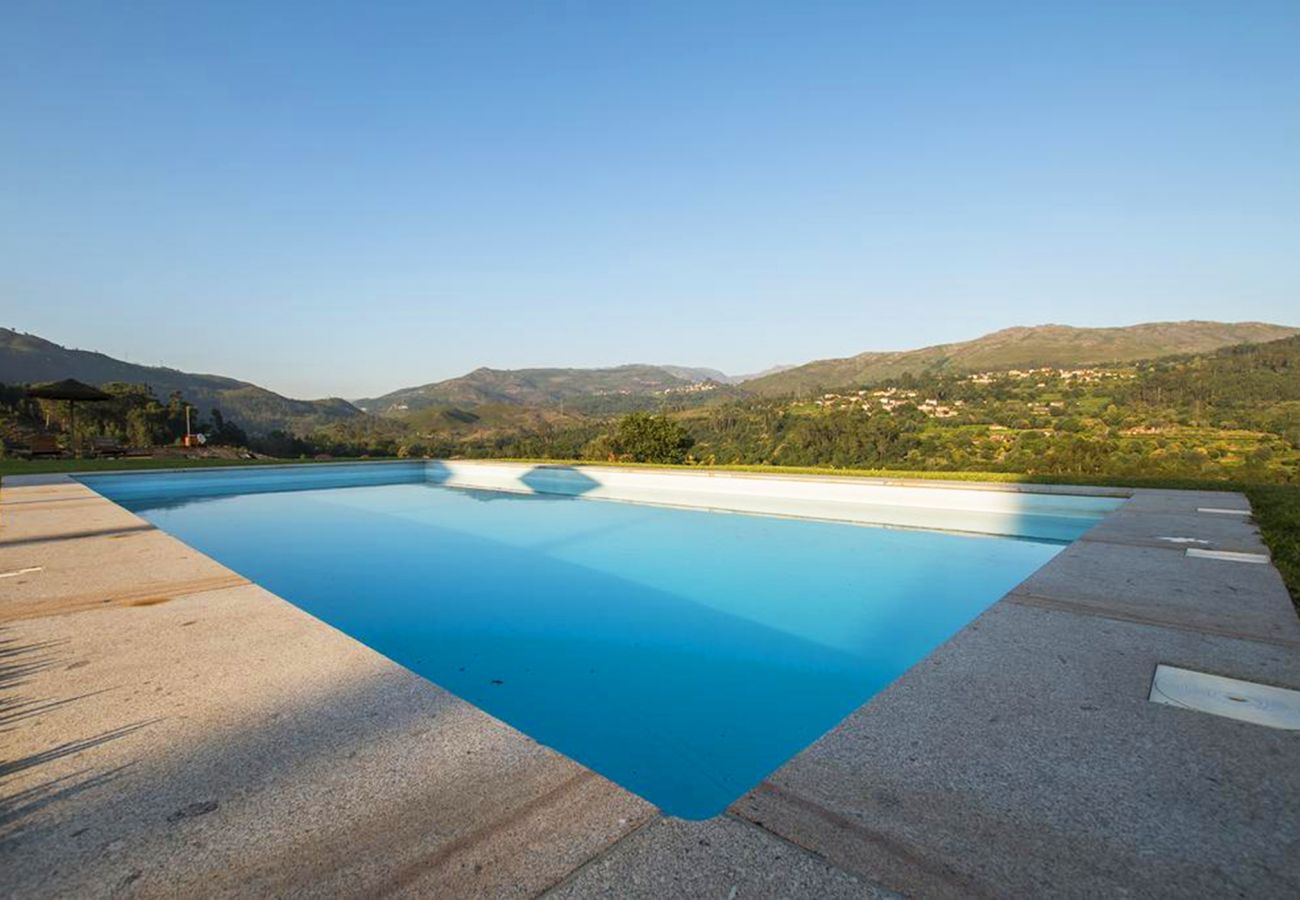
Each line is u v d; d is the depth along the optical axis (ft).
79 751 5.34
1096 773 5.07
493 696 12.18
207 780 4.91
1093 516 24.88
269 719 5.91
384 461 48.21
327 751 5.34
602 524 29.50
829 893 3.71
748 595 18.48
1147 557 12.81
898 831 4.33
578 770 5.07
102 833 4.28
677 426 73.00
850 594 18.44
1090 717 6.04
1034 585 10.74
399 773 5.00
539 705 11.76
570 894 3.69
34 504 21.56
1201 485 25.07
